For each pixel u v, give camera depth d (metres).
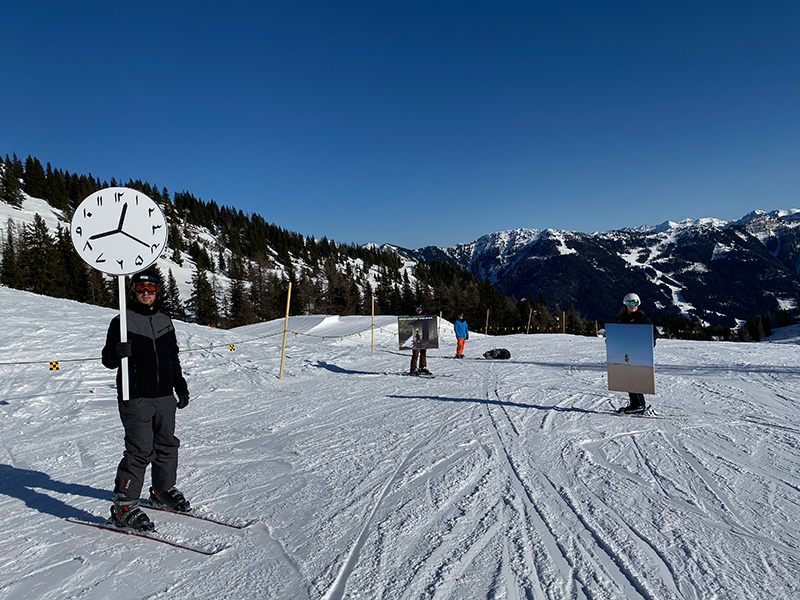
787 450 4.99
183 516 3.61
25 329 13.82
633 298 6.85
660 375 10.53
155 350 3.51
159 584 2.65
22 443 5.84
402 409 7.58
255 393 9.51
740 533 3.15
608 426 6.17
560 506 3.65
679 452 4.99
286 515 3.60
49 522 3.55
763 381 9.36
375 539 3.16
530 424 6.35
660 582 2.56
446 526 3.34
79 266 64.12
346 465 4.81
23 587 2.63
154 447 3.65
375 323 28.28
